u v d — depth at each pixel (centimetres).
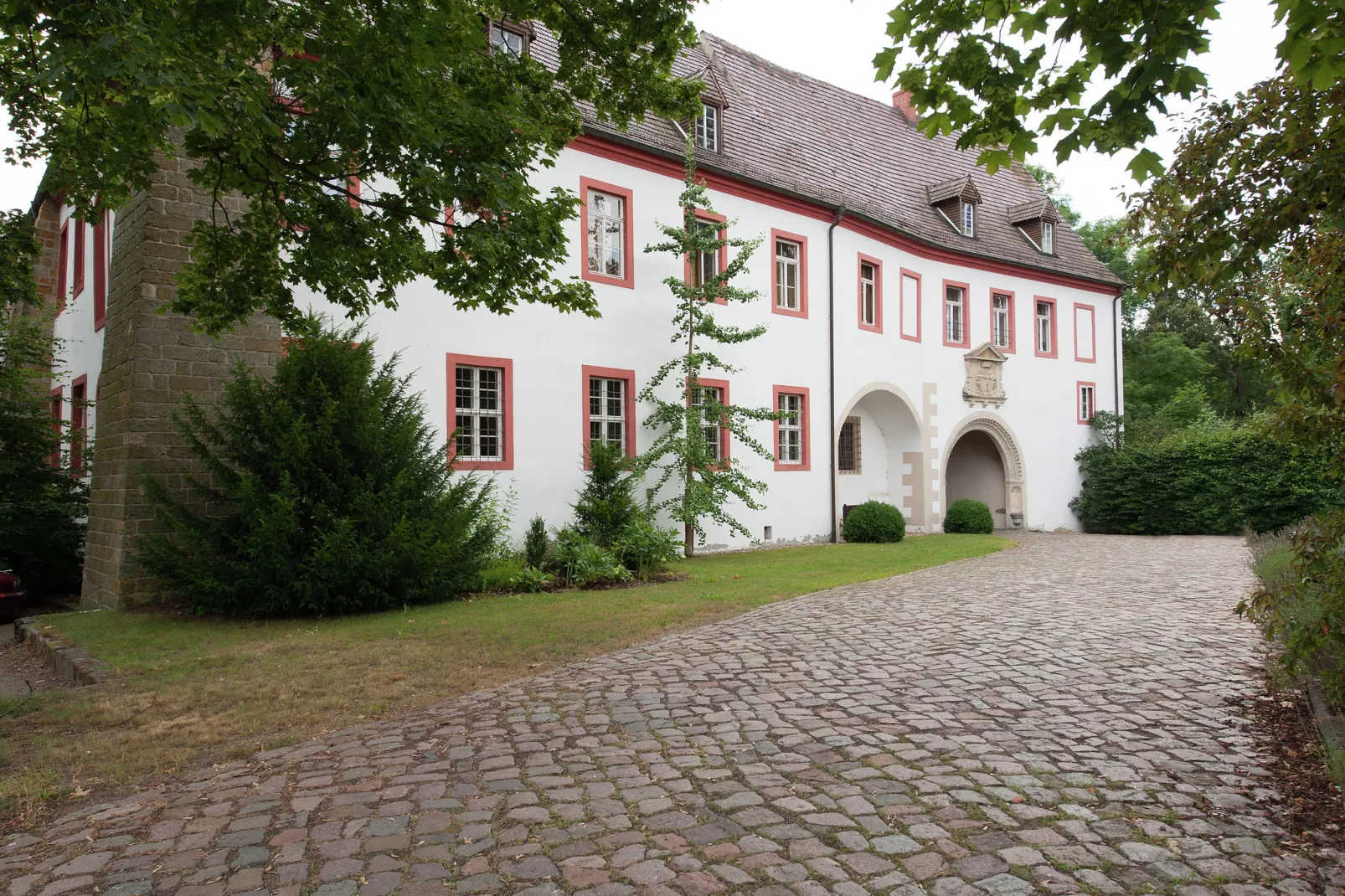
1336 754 400
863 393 2059
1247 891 304
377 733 511
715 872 321
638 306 1619
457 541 1023
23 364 1423
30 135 841
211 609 933
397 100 598
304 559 903
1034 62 368
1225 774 420
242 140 588
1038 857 331
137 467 1002
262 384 959
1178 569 1305
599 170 1561
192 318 1047
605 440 1488
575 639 775
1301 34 301
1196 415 3145
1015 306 2542
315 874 325
